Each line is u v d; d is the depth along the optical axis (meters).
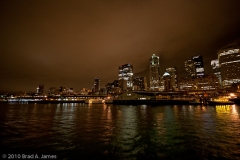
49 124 32.50
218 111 64.81
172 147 17.53
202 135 22.66
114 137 21.55
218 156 15.08
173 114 53.59
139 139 20.58
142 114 54.69
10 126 30.02
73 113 60.19
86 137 21.58
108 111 71.00
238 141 19.62
